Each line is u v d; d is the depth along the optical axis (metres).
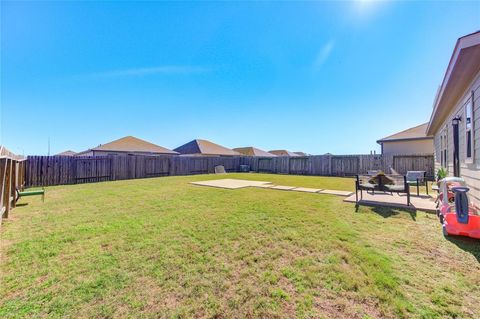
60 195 7.35
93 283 2.12
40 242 3.18
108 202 6.07
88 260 2.61
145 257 2.67
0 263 2.54
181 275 2.26
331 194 7.28
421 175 8.47
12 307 1.79
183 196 6.97
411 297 1.88
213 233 3.51
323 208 5.21
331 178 13.77
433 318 1.63
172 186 9.59
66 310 1.75
